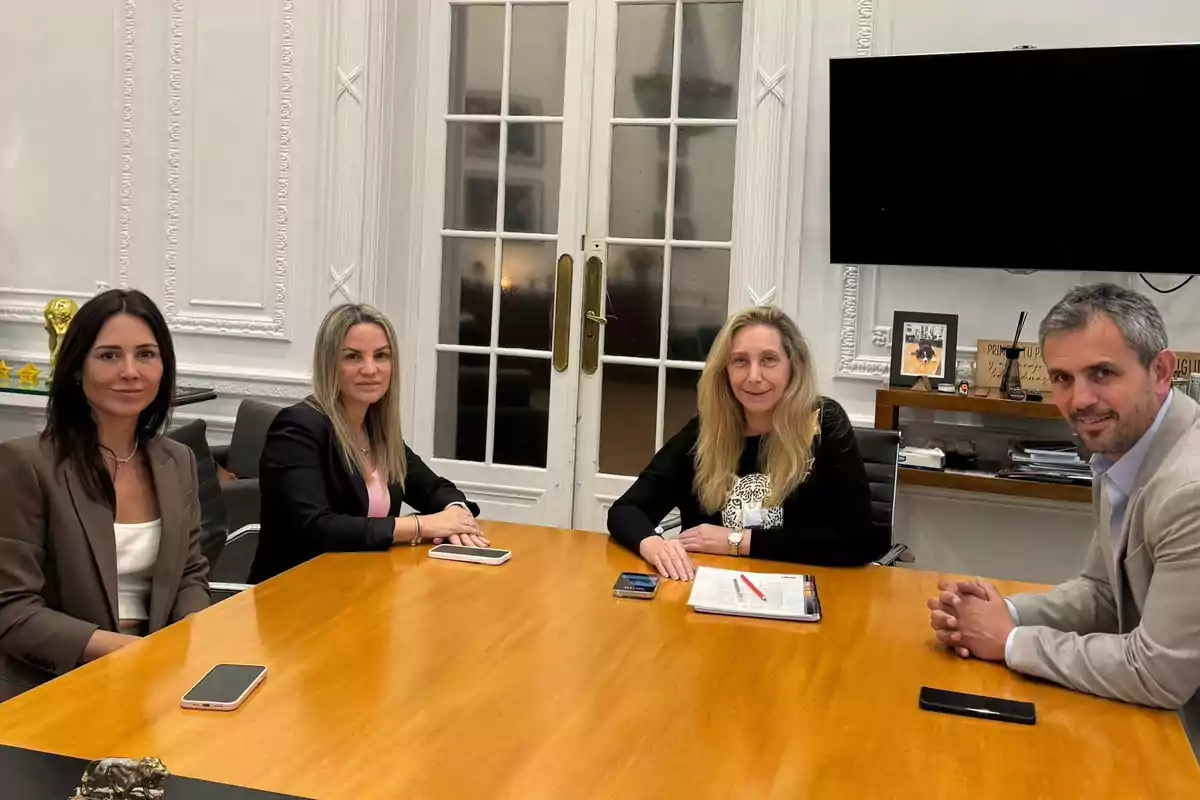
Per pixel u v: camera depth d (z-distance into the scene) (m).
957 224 3.61
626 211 4.31
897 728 1.48
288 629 1.82
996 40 3.72
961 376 3.73
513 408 4.50
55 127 4.65
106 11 4.57
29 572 1.93
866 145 3.66
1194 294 3.57
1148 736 1.48
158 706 1.46
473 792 1.25
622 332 4.34
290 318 4.48
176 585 2.11
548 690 1.58
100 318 1.99
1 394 4.61
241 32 4.44
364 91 4.32
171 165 4.54
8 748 1.31
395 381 2.66
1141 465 1.75
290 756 1.32
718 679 1.65
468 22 4.45
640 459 4.36
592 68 4.30
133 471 2.12
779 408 2.52
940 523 3.84
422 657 1.70
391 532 2.41
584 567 2.29
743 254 4.05
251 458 3.65
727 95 4.17
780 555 2.40
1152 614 1.59
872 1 3.80
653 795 1.25
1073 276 3.68
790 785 1.29
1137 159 3.36
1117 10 3.61
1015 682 1.67
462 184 4.50
